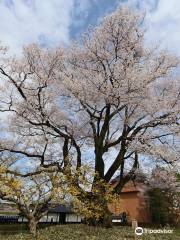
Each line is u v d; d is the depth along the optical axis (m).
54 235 15.84
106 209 20.55
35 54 20.86
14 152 20.81
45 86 20.38
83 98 20.80
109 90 20.17
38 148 22.12
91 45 22.45
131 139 21.48
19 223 23.80
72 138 21.52
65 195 15.43
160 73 21.41
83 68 23.02
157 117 21.42
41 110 20.47
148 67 22.11
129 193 33.94
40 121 21.00
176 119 21.36
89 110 22.06
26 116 20.80
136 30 22.67
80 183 16.64
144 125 21.56
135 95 20.39
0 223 23.34
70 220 26.89
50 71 20.84
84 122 22.89
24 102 20.36
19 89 20.28
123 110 22.55
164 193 30.45
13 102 20.48
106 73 20.94
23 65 20.39
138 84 20.09
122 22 22.50
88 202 17.22
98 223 20.42
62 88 20.70
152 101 20.86
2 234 16.45
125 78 19.92
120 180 23.08
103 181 19.52
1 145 20.83
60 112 21.66
